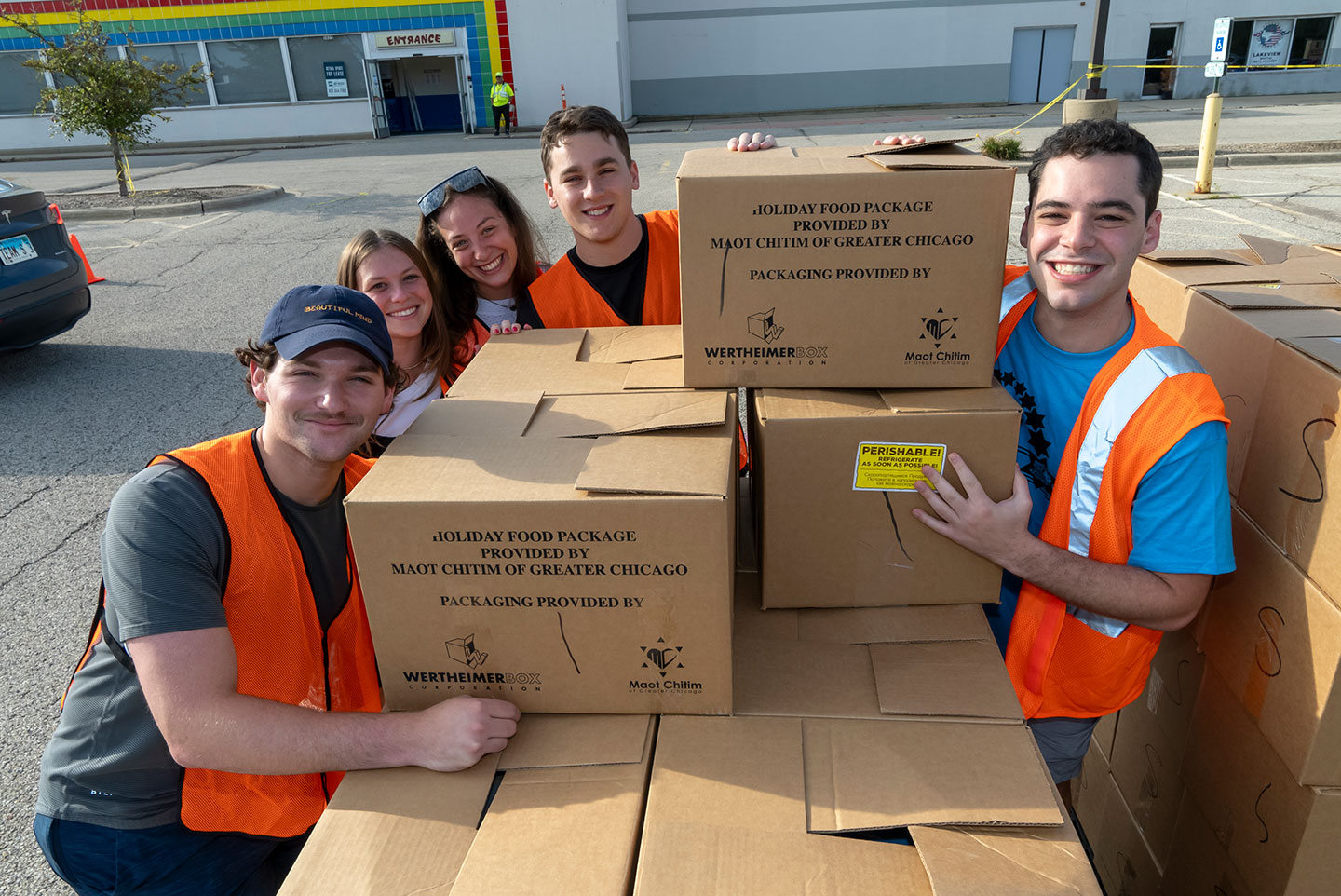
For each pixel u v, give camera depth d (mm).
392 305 2143
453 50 18453
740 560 1593
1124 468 1383
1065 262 1358
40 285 5125
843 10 19625
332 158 15875
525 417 1331
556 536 1097
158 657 1199
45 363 5637
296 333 1292
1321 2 18859
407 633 1188
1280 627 1365
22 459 4262
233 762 1169
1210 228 7551
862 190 1282
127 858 1410
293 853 1607
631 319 2447
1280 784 1387
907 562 1384
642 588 1116
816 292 1345
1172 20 19312
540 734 1187
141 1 18203
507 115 18094
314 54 18578
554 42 18297
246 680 1354
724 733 1167
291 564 1360
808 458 1316
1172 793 1788
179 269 8047
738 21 19875
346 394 1317
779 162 1411
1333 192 8727
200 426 4617
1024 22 19422
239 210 10828
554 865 991
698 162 1445
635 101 20656
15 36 18203
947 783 1077
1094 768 2248
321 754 1142
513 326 1845
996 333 1338
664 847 1000
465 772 1134
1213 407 1339
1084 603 1369
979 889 933
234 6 18188
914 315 1337
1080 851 990
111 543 1237
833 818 1036
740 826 1027
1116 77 19875
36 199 5184
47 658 2807
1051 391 1505
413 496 1106
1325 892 1377
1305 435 1315
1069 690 1533
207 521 1267
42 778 1432
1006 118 17000
